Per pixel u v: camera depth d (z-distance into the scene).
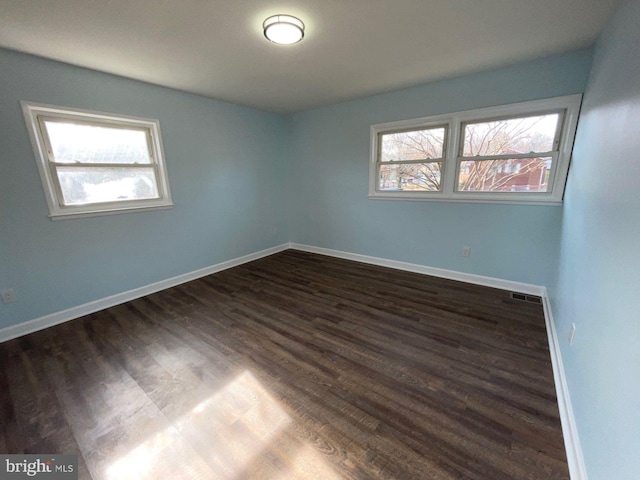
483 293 3.06
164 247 3.35
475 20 1.89
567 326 1.77
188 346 2.20
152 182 3.20
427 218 3.56
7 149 2.24
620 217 1.08
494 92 2.83
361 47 2.24
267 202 4.66
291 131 4.68
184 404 1.63
